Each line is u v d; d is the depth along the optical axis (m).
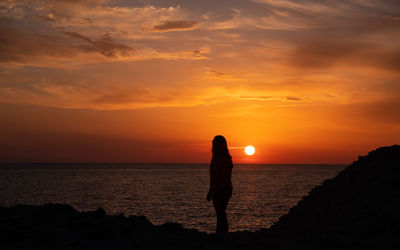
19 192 63.38
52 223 4.39
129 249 3.92
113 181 101.88
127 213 37.50
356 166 8.89
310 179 112.94
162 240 4.48
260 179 112.88
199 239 4.89
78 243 3.84
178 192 65.44
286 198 53.06
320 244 5.15
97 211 5.06
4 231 3.87
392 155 8.76
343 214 6.85
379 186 7.43
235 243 4.91
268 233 6.41
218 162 6.80
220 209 6.87
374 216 6.36
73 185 83.25
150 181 103.19
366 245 5.03
